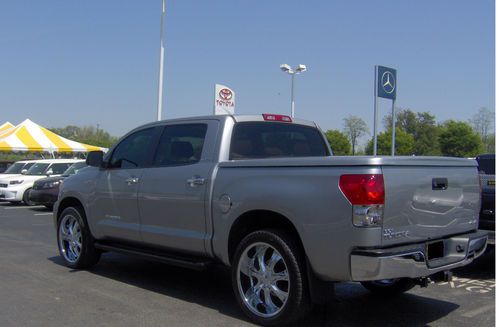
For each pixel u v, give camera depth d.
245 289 4.84
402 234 4.16
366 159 4.01
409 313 5.15
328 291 4.39
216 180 5.08
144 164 6.05
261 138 5.64
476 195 5.11
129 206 6.09
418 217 4.30
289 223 4.59
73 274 6.72
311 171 4.31
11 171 20.14
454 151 44.38
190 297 5.63
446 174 4.64
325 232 4.14
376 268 3.91
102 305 5.28
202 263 5.19
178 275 6.72
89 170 6.95
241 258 4.81
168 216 5.57
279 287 4.64
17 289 5.89
